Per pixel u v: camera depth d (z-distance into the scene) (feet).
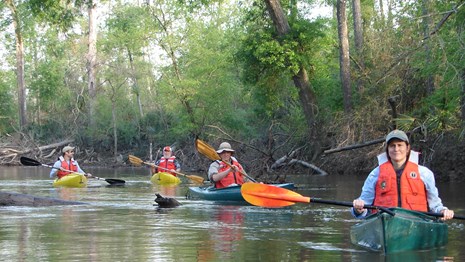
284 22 77.36
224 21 135.74
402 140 23.02
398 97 66.33
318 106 79.82
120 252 22.15
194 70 104.37
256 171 79.00
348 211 34.99
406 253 21.72
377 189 23.48
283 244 23.77
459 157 58.03
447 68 47.26
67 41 161.17
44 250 22.56
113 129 130.00
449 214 22.50
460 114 57.16
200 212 34.76
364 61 75.31
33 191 52.39
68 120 139.44
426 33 55.16
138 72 131.95
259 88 82.23
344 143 68.28
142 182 65.31
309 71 81.20
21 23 143.95
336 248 22.85
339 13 76.23
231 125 100.94
